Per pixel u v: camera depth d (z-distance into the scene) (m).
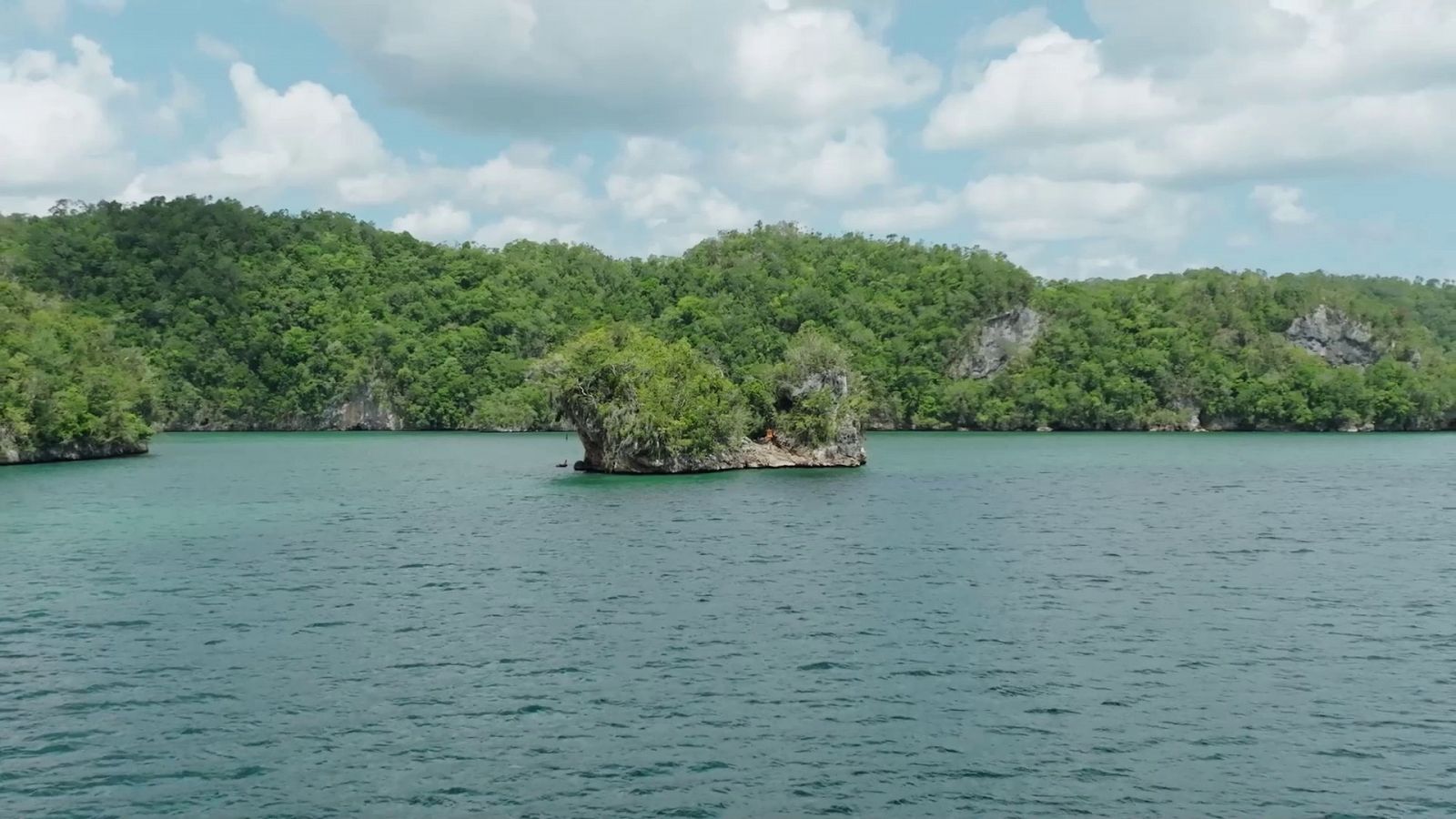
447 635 37.50
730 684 31.66
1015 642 36.53
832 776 24.89
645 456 108.31
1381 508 78.62
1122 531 64.50
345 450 161.88
